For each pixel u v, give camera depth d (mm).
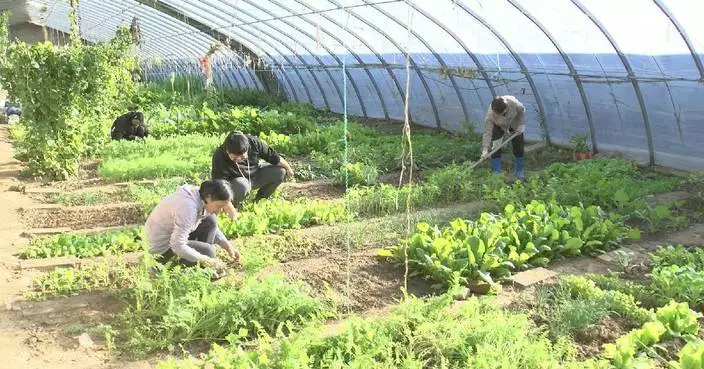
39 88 10266
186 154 12320
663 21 9047
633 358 4242
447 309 4812
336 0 12984
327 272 6102
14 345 4680
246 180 8000
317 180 10820
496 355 4047
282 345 4082
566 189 8617
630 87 11047
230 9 17062
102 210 8797
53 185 10391
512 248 6207
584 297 5293
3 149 14031
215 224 5938
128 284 5770
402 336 4508
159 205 5641
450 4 11469
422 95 16562
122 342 4758
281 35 18547
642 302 5398
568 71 11969
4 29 20016
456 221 6637
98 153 12953
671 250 6227
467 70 13828
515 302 5305
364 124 18234
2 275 6102
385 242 7113
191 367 3945
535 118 13734
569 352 4293
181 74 29531
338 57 18062
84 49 10719
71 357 4520
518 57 12625
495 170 10438
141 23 23328
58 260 6484
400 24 13156
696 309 5230
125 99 16188
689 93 10047
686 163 10797
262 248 6770
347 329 4406
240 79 27344
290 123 16969
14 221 8227
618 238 6844
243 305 4887
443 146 13031
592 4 9609
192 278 5176
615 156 11977
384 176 11164
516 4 10625
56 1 21875
